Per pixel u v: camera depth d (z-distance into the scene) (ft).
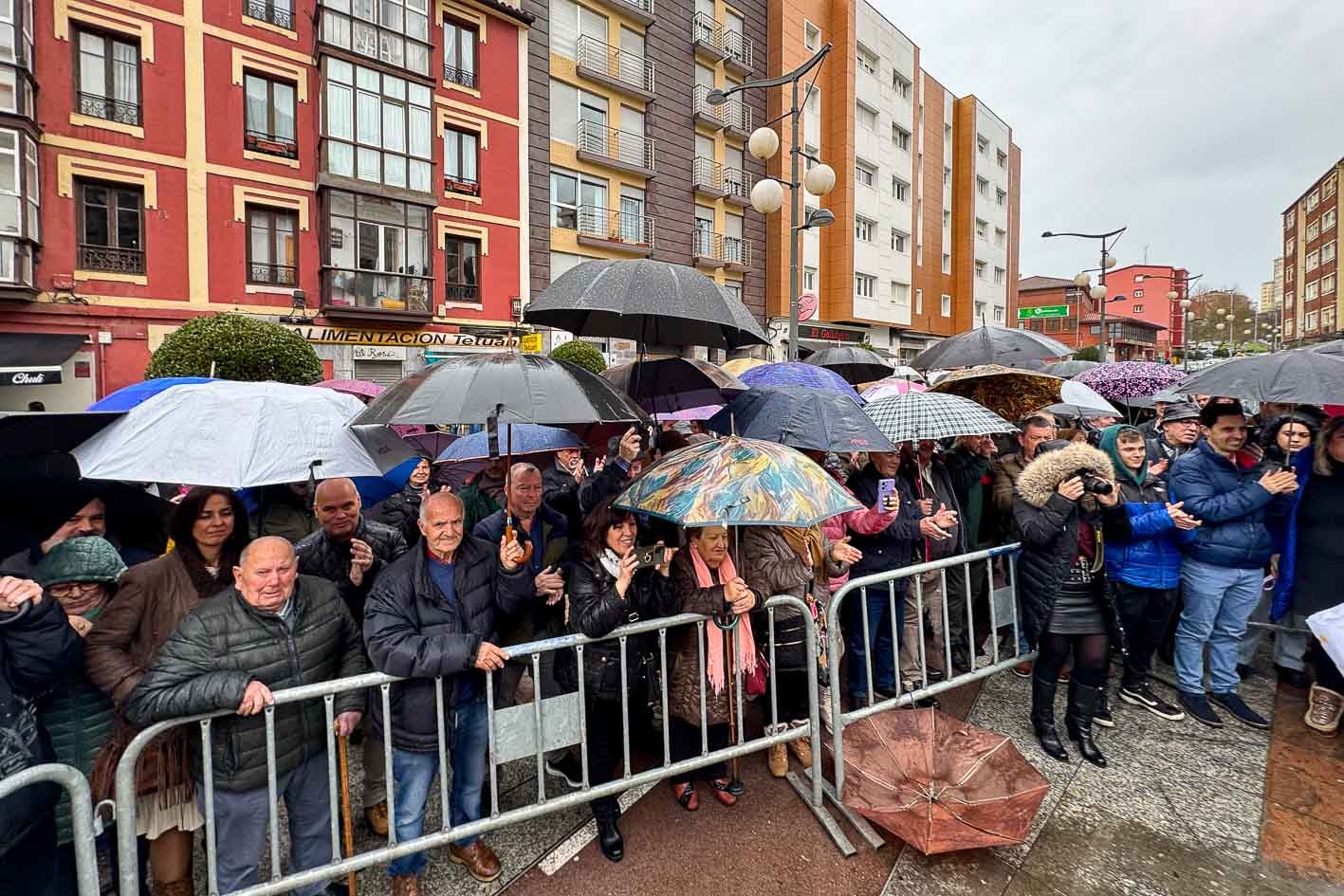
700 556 8.59
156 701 5.82
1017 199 117.60
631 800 9.18
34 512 6.92
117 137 38.29
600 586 8.00
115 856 6.98
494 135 54.13
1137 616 11.53
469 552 8.11
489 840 8.36
